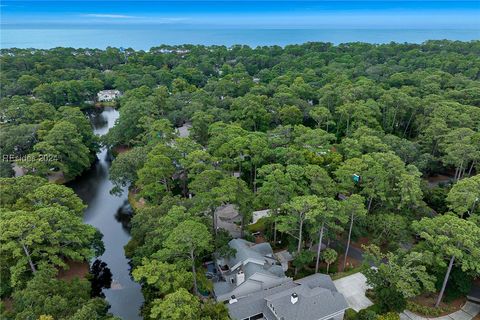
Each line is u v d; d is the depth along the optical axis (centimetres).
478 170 6462
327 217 4388
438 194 6012
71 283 3875
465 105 8456
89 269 5188
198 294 4288
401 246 5034
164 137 7638
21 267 3888
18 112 8869
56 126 7469
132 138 9038
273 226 5400
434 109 8106
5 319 3469
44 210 4294
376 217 5159
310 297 3784
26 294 3388
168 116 9856
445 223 4025
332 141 8806
